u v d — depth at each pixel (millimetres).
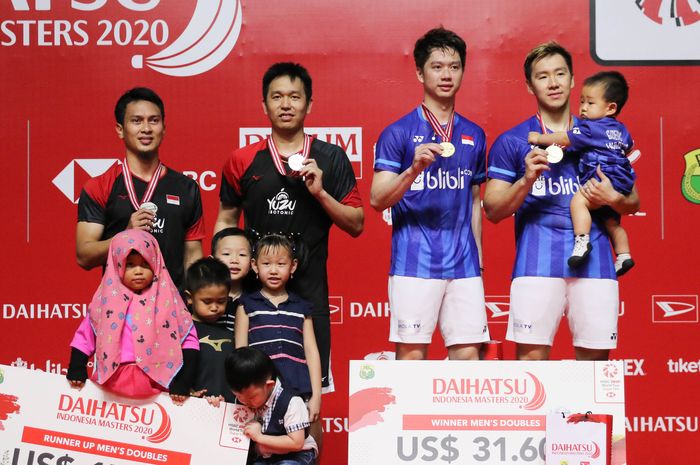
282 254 4320
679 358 5602
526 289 4547
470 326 4578
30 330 5637
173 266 4824
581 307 4504
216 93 5684
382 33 5695
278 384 4043
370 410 4109
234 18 5695
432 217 4578
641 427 5590
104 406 4016
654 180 5629
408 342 4555
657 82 5648
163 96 5684
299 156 4469
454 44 4590
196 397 4047
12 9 5668
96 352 4023
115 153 5680
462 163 4617
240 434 4004
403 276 4578
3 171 5660
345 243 5680
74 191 5672
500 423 4086
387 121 5684
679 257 5629
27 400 4012
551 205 4535
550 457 4031
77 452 4004
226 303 4344
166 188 4859
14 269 5652
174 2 5684
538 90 4605
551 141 4480
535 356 4578
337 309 5664
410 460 4086
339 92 5684
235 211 4824
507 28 5684
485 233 5680
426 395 4109
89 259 4734
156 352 4012
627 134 4566
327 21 5695
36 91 5668
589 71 5660
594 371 4086
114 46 5680
